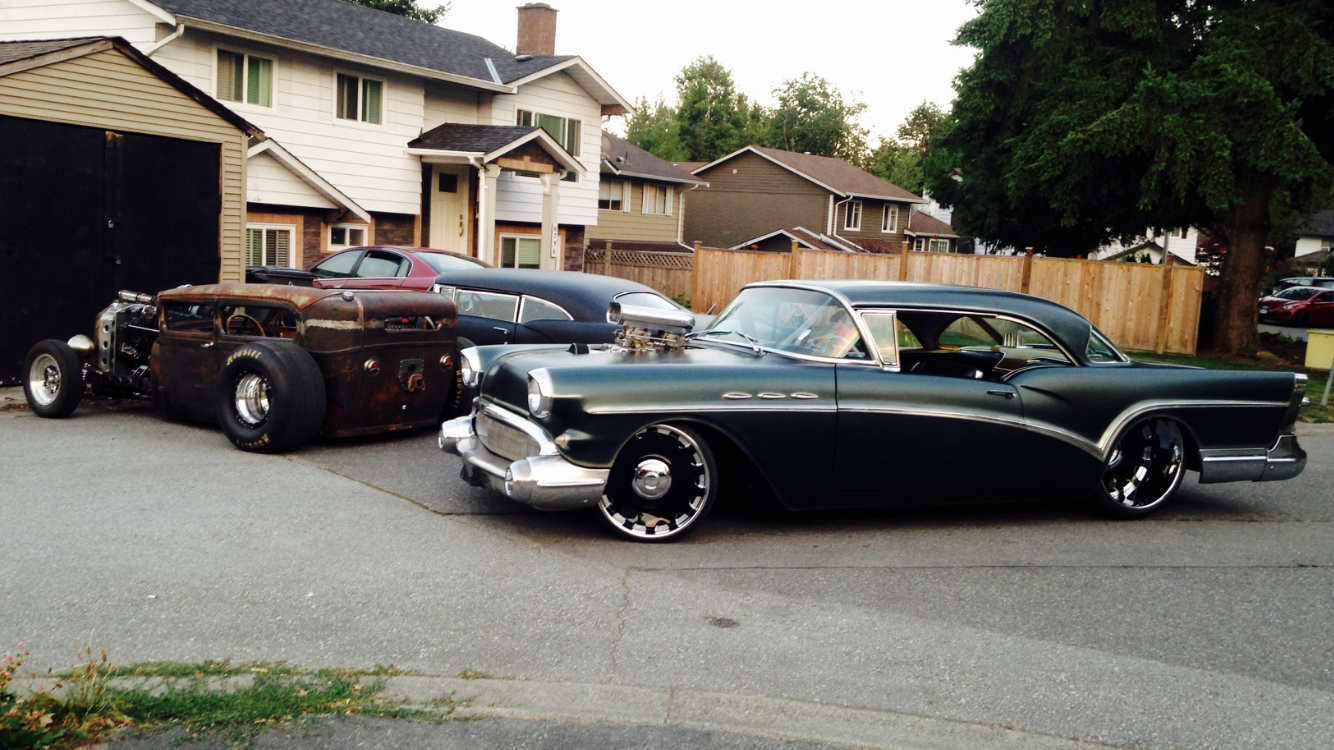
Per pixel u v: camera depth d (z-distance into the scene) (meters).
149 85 10.28
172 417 8.21
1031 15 20.05
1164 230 23.56
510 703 3.43
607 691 3.56
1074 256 24.59
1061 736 3.40
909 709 3.54
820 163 48.47
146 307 8.60
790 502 5.65
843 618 4.44
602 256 30.81
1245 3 18.58
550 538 5.46
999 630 4.38
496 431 5.59
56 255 9.58
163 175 10.54
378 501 6.05
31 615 3.98
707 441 5.54
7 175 9.10
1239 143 17.64
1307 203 18.64
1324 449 9.65
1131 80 19.14
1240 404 6.43
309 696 3.32
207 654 3.70
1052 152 19.44
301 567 4.73
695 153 79.94
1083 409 6.07
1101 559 5.55
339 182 21.41
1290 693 3.83
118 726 3.06
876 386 5.65
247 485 6.28
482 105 25.31
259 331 8.29
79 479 6.22
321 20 21.77
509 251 26.53
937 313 6.04
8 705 2.96
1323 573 5.44
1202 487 7.68
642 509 5.48
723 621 4.32
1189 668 4.04
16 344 9.31
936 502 5.95
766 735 3.31
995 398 5.86
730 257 23.19
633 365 5.36
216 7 19.11
